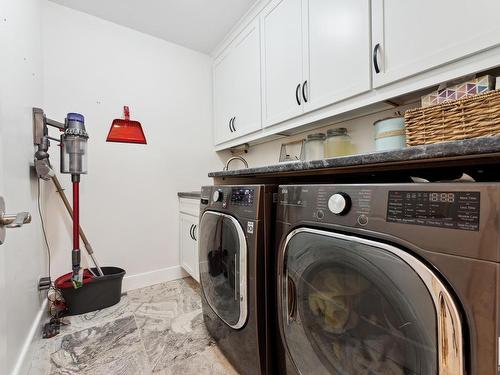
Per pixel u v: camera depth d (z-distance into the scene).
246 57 1.99
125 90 2.03
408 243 0.49
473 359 0.40
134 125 1.89
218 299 1.20
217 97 2.44
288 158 1.97
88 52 1.87
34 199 1.33
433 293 0.45
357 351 0.62
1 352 0.80
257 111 1.88
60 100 1.75
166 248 2.21
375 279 0.56
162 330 1.39
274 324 0.92
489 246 0.39
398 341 0.52
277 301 0.88
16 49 1.10
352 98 1.25
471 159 0.56
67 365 1.11
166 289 1.99
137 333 1.36
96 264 1.74
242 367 1.01
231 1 1.80
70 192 1.79
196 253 1.86
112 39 1.98
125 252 2.01
